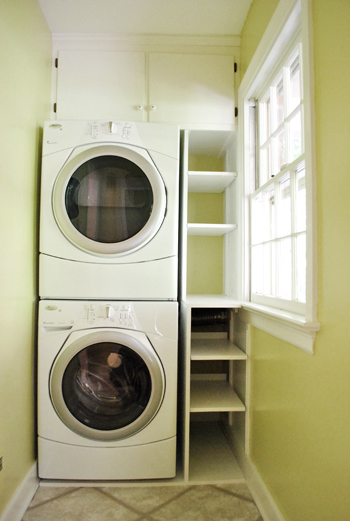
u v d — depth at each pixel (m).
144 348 1.32
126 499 1.28
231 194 1.83
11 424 1.17
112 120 1.50
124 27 1.64
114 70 1.67
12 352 1.20
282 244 1.28
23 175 1.31
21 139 1.29
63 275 1.37
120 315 1.34
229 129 1.69
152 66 1.69
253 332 1.42
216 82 1.70
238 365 1.62
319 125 0.85
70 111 1.65
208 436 1.80
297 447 0.96
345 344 0.72
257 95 1.60
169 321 1.36
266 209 1.49
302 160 1.03
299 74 1.14
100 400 1.35
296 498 0.95
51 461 1.33
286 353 1.06
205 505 1.26
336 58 0.77
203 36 1.71
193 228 1.69
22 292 1.29
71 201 1.39
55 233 1.38
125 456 1.33
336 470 0.74
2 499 1.09
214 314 1.85
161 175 1.42
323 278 0.82
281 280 1.28
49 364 1.33
